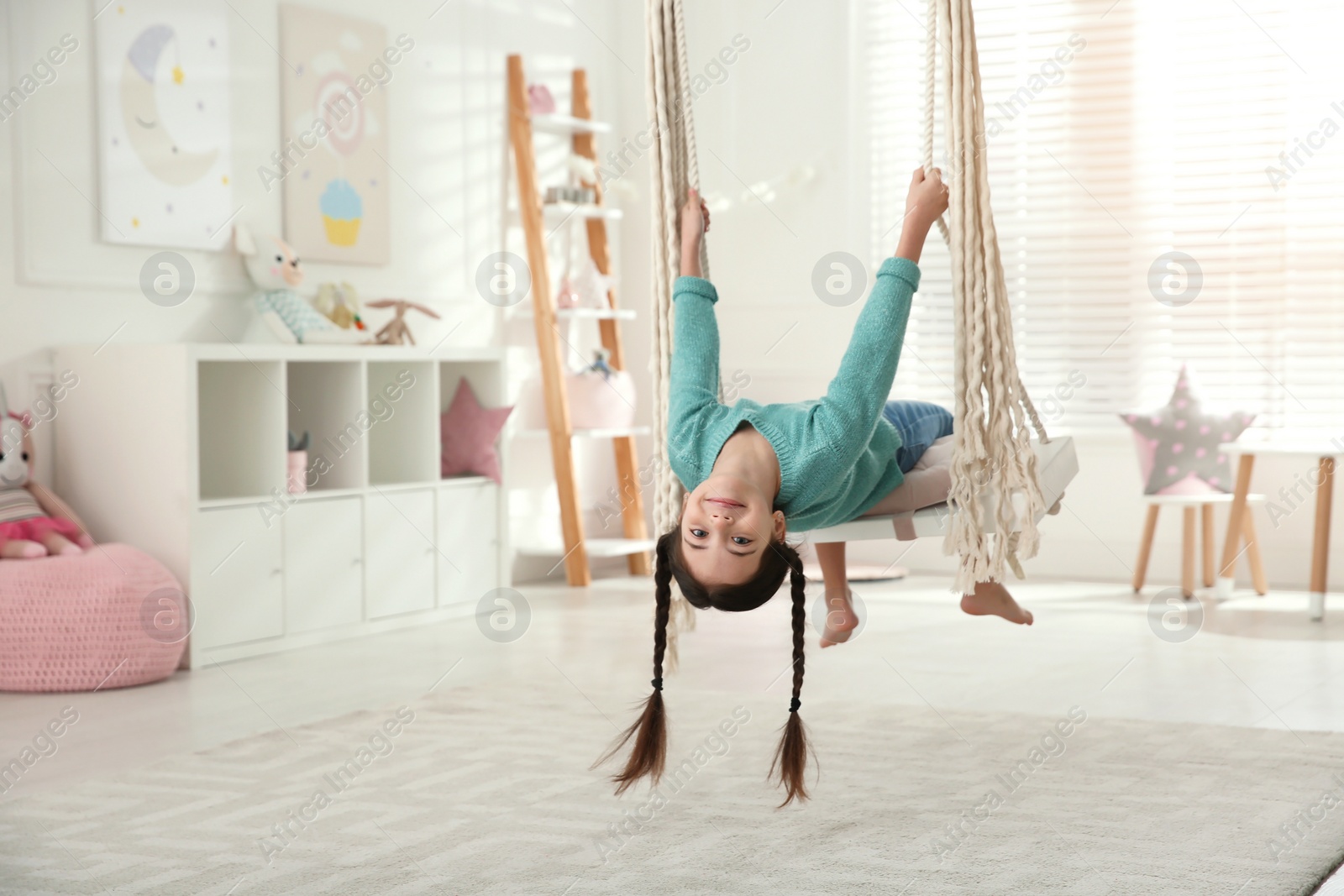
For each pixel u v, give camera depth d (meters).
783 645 4.07
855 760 2.75
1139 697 3.29
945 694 3.36
